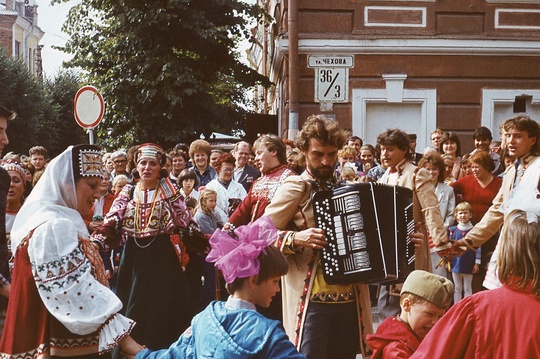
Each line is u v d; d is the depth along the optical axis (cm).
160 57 2319
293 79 1645
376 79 1767
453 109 1778
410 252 573
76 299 479
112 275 1018
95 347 496
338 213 557
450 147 1230
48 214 502
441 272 929
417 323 493
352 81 1764
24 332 489
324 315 568
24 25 6506
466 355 391
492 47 1766
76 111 1470
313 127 584
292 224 591
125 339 490
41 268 480
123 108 2352
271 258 413
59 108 4431
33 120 4022
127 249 802
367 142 1784
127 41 2325
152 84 2291
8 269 573
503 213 715
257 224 416
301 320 570
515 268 383
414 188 741
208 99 2359
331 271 558
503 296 387
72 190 519
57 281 479
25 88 3994
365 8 1752
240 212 769
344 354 578
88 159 525
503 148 731
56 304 479
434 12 1766
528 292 384
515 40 1769
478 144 1206
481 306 389
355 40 1747
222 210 1067
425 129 1777
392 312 770
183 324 802
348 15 1753
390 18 1759
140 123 2341
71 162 520
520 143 697
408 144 759
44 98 4200
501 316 383
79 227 512
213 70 2475
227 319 402
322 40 1742
